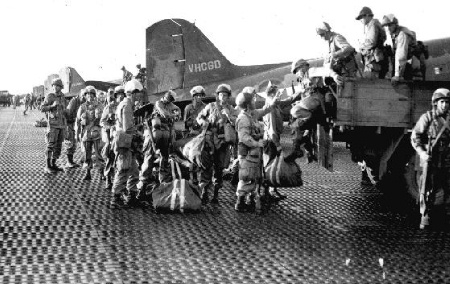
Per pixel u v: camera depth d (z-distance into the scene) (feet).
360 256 22.38
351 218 29.43
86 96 42.42
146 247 23.30
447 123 26.58
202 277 19.53
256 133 30.53
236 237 25.16
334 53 31.60
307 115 31.45
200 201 30.53
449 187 27.02
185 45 70.64
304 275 19.92
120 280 19.07
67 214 29.40
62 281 18.86
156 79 70.69
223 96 33.06
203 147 32.17
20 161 51.31
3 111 207.62
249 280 19.29
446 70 47.78
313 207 32.17
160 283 18.84
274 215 29.96
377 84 30.40
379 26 34.35
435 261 21.81
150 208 31.22
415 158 30.99
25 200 32.86
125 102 31.55
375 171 34.32
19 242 23.81
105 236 24.99
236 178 39.40
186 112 39.47
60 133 44.96
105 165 37.91
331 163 31.35
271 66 72.33
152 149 32.04
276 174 32.17
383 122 30.48
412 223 28.40
